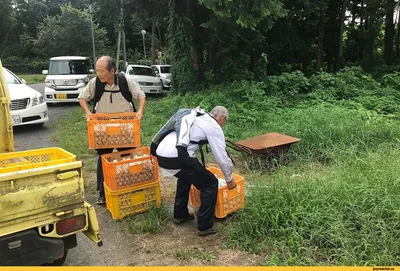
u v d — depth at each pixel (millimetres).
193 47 13914
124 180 4160
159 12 15148
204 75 14242
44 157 3488
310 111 8555
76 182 2734
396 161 4703
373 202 3693
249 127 8445
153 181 4340
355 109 9430
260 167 5641
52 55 43656
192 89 13805
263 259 3375
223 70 14328
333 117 7730
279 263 3170
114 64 4391
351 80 12492
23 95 8875
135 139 4445
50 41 42781
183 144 3615
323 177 4555
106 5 15367
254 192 4371
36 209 2572
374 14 21141
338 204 3805
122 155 4488
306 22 19812
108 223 4211
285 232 3582
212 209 3791
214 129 3705
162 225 4117
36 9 60594
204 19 13562
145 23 16906
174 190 5219
